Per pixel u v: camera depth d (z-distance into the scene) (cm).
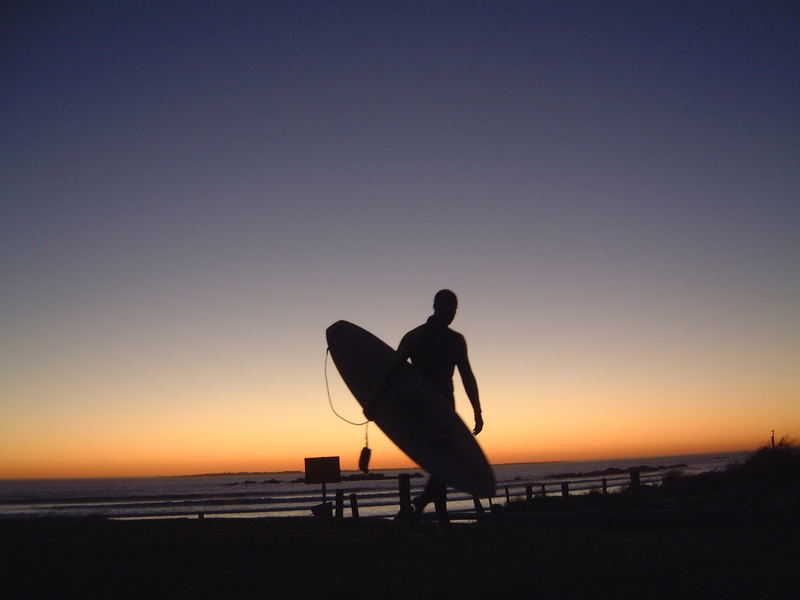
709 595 264
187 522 548
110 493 10538
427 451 479
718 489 1260
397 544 409
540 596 270
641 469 12525
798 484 1261
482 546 401
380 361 558
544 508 1123
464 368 537
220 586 291
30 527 498
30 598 273
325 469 1514
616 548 384
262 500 5003
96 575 315
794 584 280
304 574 316
